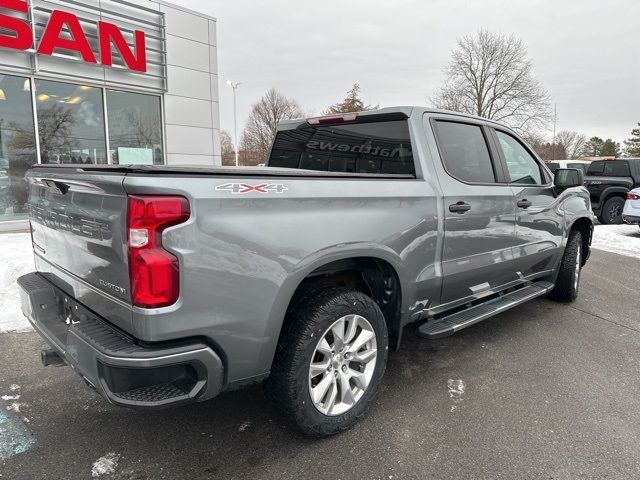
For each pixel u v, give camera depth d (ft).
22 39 29.04
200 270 6.61
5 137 30.40
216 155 42.16
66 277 8.46
